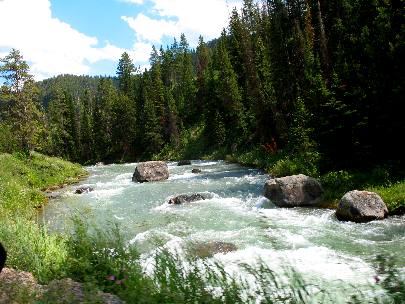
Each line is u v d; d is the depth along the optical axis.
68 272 7.32
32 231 9.49
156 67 86.81
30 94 44.34
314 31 35.06
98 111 91.25
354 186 16.69
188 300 4.80
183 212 16.94
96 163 82.88
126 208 18.67
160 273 5.84
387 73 17.56
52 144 90.69
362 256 9.66
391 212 13.76
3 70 42.31
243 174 29.41
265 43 49.78
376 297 3.26
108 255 7.31
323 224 13.47
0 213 14.15
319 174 19.84
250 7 64.62
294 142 26.19
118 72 108.62
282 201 16.83
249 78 46.09
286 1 42.28
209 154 57.12
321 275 8.09
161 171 30.81
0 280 6.16
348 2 25.17
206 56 89.94
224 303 4.61
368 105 17.77
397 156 17.56
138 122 83.19
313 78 22.70
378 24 18.48
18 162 30.34
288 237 11.95
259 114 39.91
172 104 75.56
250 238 12.05
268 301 4.25
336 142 19.28
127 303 5.28
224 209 17.05
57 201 21.91
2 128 48.69
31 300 5.24
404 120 16.86
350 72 19.17
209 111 60.53
